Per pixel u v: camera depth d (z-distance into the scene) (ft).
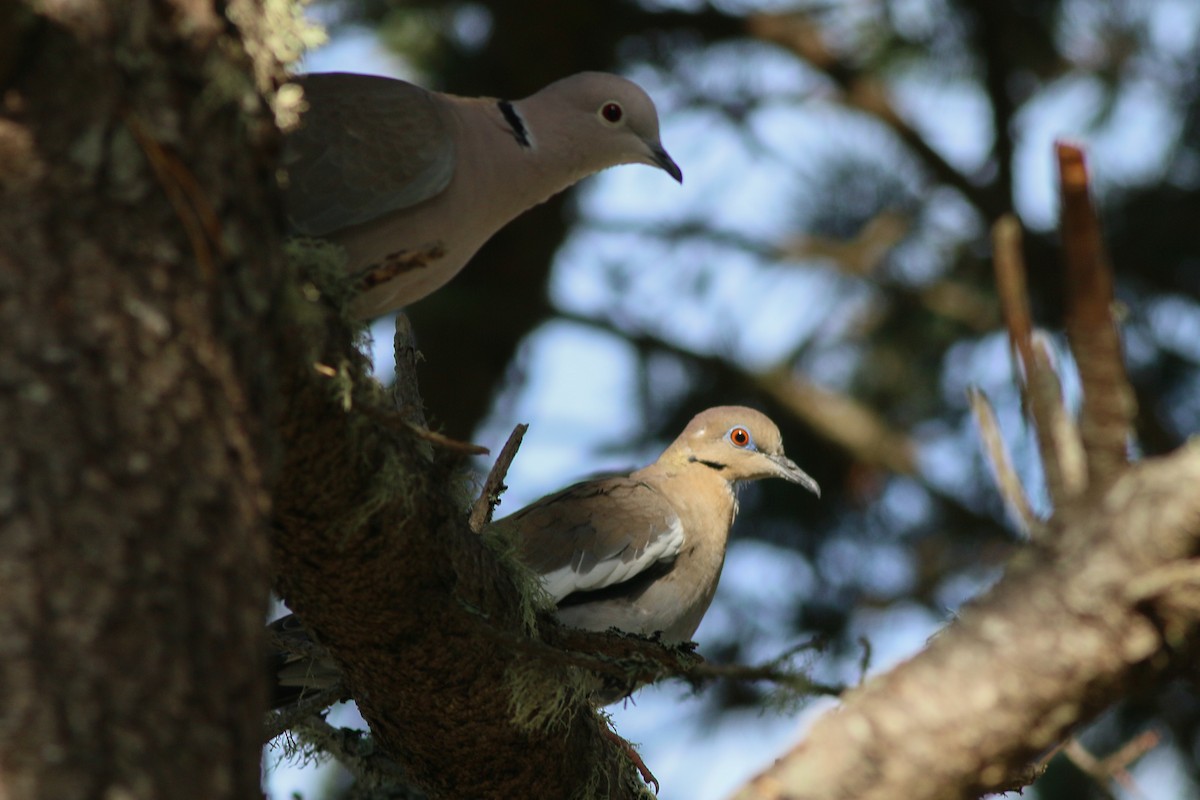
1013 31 54.49
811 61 55.06
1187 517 12.42
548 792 23.40
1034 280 52.70
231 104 13.84
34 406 12.11
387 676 20.83
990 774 13.23
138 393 12.46
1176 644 12.71
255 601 12.86
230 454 12.94
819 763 13.47
